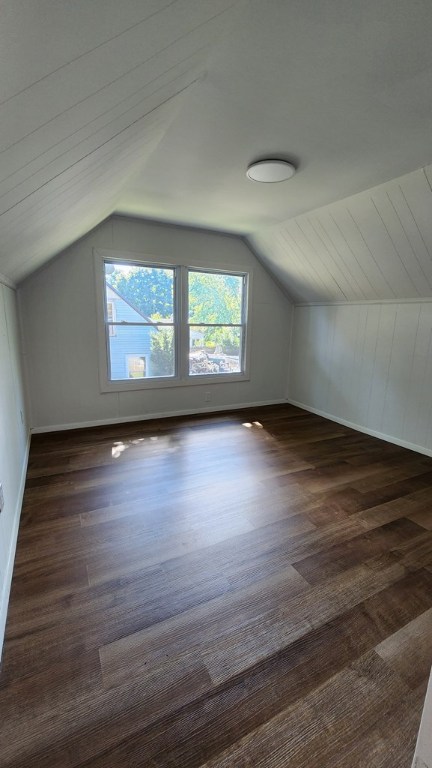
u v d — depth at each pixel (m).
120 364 3.78
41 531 1.91
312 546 1.84
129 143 1.44
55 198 1.38
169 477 2.59
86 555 1.73
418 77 1.35
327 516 2.12
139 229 3.53
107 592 1.50
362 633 1.33
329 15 1.07
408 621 1.39
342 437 3.58
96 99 0.82
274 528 1.99
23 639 1.27
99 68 0.70
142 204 2.98
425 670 1.19
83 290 3.41
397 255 2.81
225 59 1.26
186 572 1.63
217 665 1.19
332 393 4.17
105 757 0.94
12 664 1.18
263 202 2.84
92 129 0.98
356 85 1.41
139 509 2.15
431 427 3.08
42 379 3.37
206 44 1.05
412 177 2.18
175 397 4.14
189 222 3.55
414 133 1.76
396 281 3.09
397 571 1.67
